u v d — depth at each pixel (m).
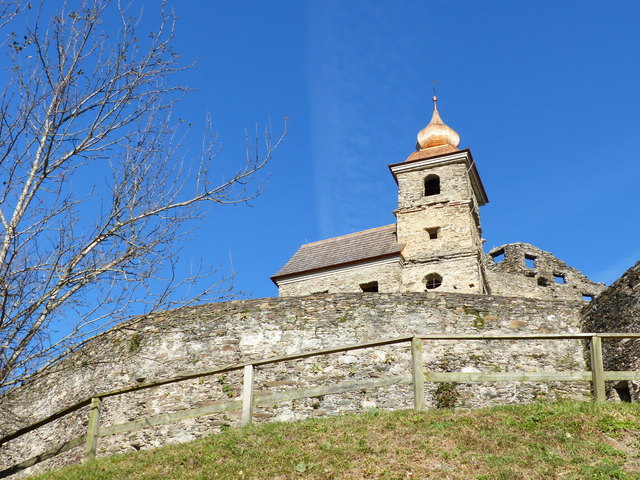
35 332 11.98
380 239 35.50
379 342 13.51
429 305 20.33
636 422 11.83
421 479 10.45
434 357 19.39
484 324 19.98
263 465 11.43
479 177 37.59
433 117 39.28
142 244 12.80
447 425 12.13
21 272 12.05
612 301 19.25
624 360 18.02
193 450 12.55
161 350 20.62
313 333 20.17
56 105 12.73
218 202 13.52
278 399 13.54
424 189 35.78
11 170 12.48
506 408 12.92
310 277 34.62
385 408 18.61
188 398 19.58
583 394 18.77
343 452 11.52
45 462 20.06
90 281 12.38
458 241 33.59
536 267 41.88
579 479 10.12
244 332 20.50
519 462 10.70
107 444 19.17
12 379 11.99
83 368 21.17
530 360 19.36
